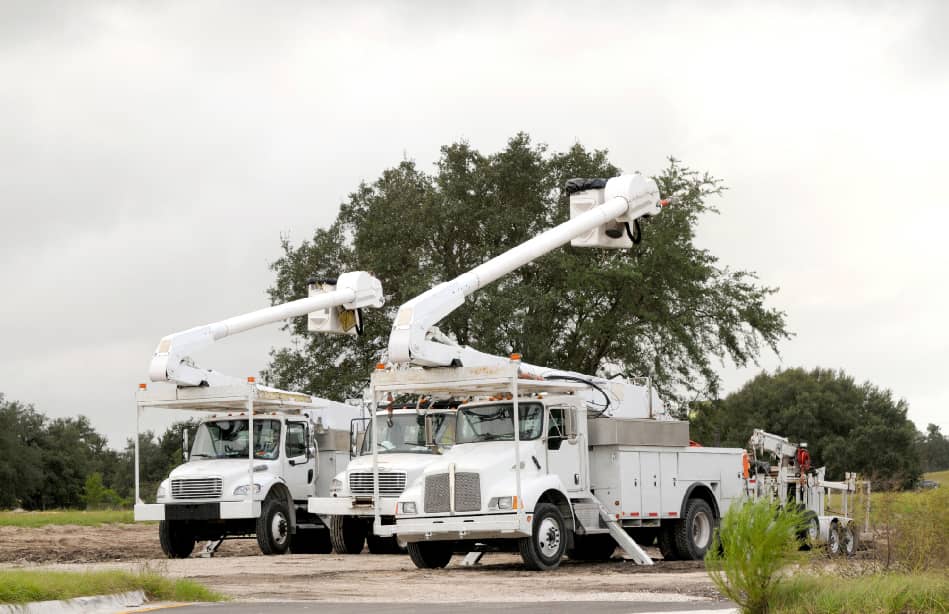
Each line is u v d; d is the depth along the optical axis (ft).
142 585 42.98
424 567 65.36
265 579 57.06
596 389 70.64
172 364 80.48
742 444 273.13
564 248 139.54
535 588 49.62
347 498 78.18
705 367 136.05
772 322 138.92
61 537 106.73
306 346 146.00
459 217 142.72
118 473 402.11
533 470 62.80
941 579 36.94
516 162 145.18
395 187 148.97
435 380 63.93
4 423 350.84
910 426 268.41
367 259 142.10
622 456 67.15
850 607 33.65
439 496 62.08
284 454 84.28
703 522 72.74
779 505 35.86
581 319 138.82
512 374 61.11
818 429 273.54
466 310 132.98
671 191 139.85
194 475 80.18
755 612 34.91
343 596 46.73
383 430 80.94
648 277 135.64
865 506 82.33
